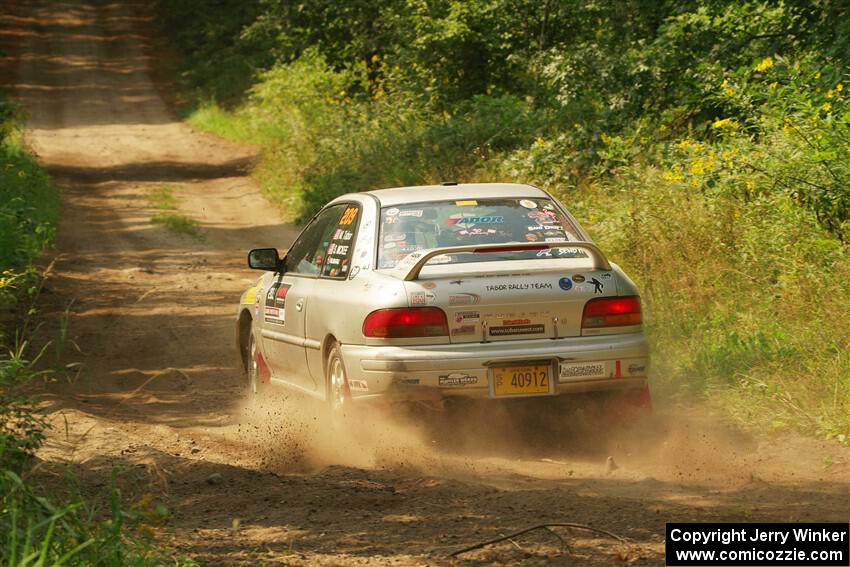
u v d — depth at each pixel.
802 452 18.28
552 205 21.48
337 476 17.70
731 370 22.62
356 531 14.59
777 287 25.62
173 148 102.38
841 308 23.12
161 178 84.88
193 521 15.33
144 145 104.44
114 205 71.06
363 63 89.56
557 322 19.02
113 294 42.50
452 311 18.73
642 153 39.12
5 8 185.25
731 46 40.59
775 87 33.09
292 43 93.69
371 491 16.61
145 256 52.75
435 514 15.30
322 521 15.13
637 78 42.50
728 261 28.05
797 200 27.34
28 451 16.56
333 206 23.39
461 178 49.06
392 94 73.56
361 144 63.38
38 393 25.73
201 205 71.81
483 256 19.88
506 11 69.12
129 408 24.70
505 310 18.84
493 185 22.27
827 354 21.73
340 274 20.97
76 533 12.27
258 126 102.31
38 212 59.44
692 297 26.80
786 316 24.31
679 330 25.62
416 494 16.42
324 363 21.03
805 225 26.91
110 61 157.25
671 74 42.12
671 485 16.77
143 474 17.91
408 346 18.69
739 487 16.50
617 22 47.09
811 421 19.27
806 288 24.44
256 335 25.72
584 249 19.94
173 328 35.88
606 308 19.23
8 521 12.59
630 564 12.91
